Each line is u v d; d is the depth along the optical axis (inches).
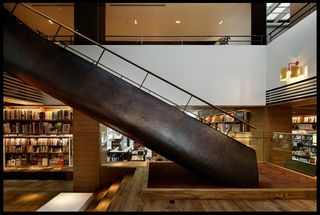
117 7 375.6
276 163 255.3
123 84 155.5
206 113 470.0
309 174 202.8
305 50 229.8
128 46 302.2
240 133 311.0
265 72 303.9
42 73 148.8
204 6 371.6
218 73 301.7
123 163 282.7
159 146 156.3
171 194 146.1
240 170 155.0
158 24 439.8
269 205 135.5
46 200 227.3
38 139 318.0
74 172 266.7
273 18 556.7
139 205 134.5
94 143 268.4
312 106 313.0
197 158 153.6
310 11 288.8
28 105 313.9
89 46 301.9
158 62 301.3
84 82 150.8
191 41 493.0
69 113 314.7
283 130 306.5
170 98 299.1
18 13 390.9
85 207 191.9
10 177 297.1
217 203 138.6
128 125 152.0
